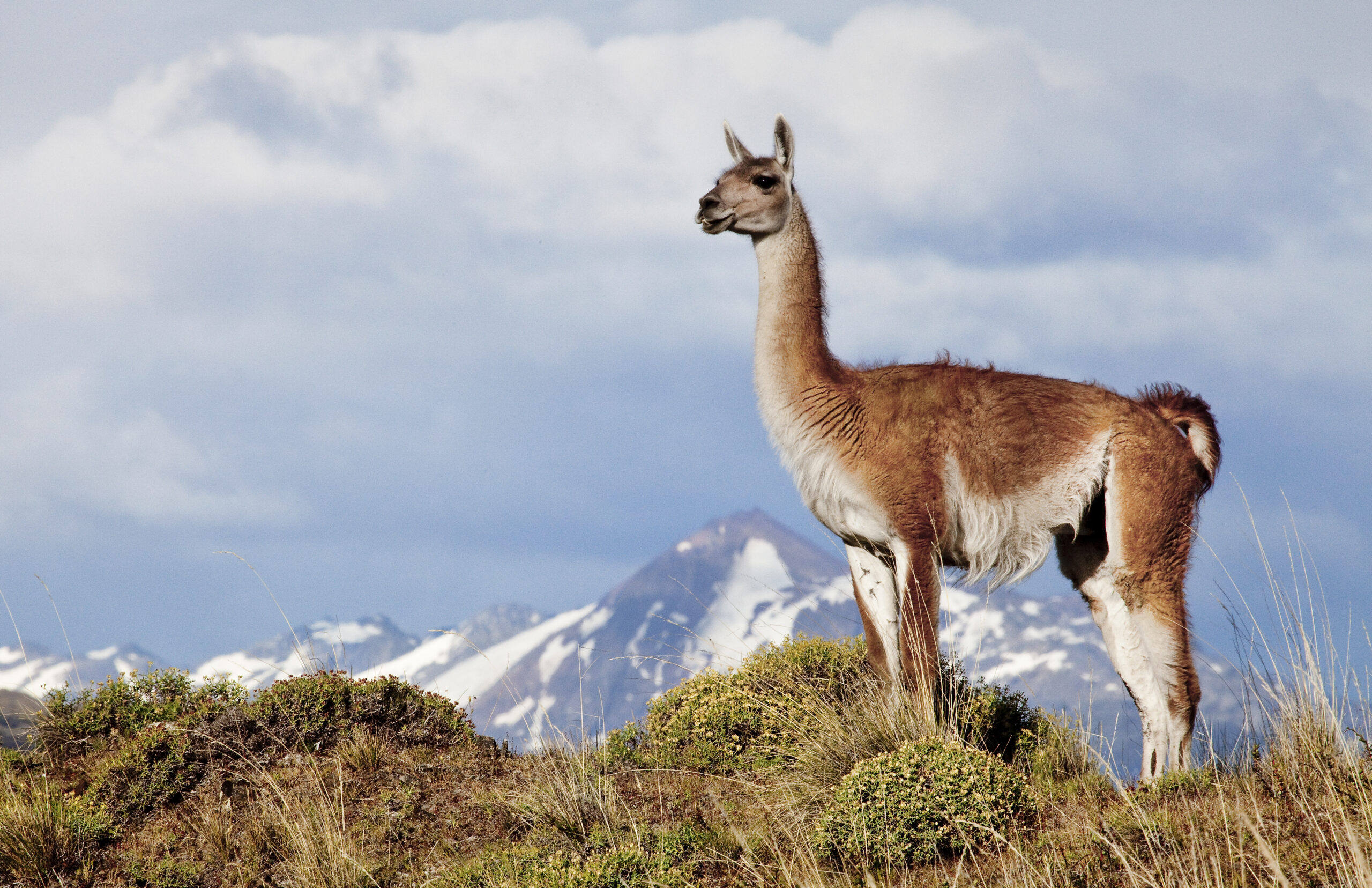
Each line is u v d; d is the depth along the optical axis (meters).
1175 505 27.86
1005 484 28.67
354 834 27.83
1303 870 18.69
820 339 30.36
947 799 23.88
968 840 23.59
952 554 29.81
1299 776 21.95
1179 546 27.92
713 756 31.33
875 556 29.91
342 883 25.55
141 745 31.38
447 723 33.88
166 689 35.97
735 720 31.62
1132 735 28.55
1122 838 21.39
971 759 24.97
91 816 28.97
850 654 33.53
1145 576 27.70
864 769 24.84
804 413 29.47
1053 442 28.47
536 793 28.62
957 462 28.61
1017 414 28.61
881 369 30.50
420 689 35.25
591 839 26.38
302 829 27.16
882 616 29.62
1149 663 27.44
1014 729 30.45
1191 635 27.56
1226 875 19.41
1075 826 23.00
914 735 26.78
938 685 28.27
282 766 31.33
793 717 30.45
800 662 33.16
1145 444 27.94
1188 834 20.84
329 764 31.36
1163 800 23.80
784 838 25.62
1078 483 28.58
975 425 28.61
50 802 29.02
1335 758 21.97
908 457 28.44
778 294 30.44
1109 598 29.03
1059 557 30.72
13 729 35.72
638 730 34.31
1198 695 26.88
